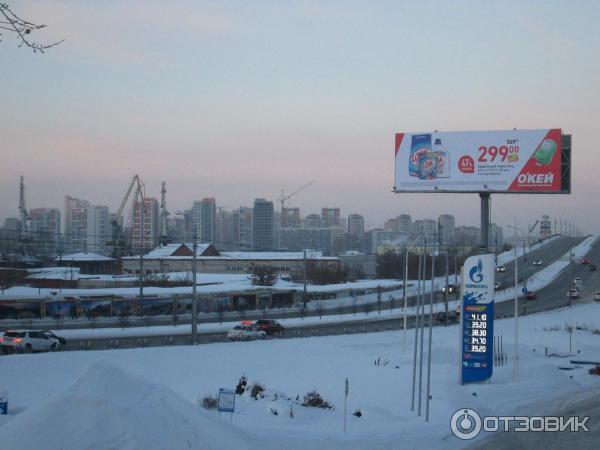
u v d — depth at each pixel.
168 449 12.32
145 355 37.69
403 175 59.88
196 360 36.94
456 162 58.06
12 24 11.12
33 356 35.59
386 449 17.05
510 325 66.94
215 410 22.67
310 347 44.47
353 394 28.66
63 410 12.77
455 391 28.55
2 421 15.62
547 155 55.69
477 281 33.03
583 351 50.41
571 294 91.75
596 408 21.25
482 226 57.56
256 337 52.59
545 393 29.23
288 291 86.75
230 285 88.75
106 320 65.44
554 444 16.11
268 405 23.17
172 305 76.19
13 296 65.31
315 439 17.53
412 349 45.62
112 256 154.25
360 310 81.94
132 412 12.93
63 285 84.38
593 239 198.25
